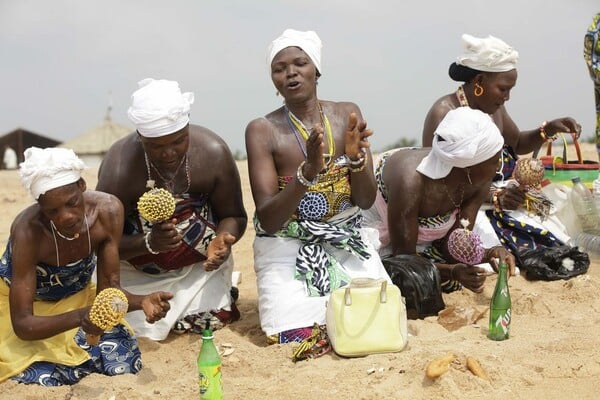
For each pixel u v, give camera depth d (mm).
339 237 6113
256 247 6273
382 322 5449
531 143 8250
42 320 5000
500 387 4863
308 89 6066
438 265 6629
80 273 5363
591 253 7996
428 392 4777
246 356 5562
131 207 6027
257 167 6090
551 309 6430
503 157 7789
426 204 6648
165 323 6070
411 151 6863
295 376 5113
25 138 41344
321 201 6109
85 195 5211
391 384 4898
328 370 5188
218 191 6164
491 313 5723
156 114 5402
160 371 5457
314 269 6043
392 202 6652
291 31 6105
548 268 7090
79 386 5086
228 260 6461
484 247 7273
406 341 5496
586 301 6574
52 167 4742
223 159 6082
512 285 7008
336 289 5730
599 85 8477
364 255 6219
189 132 6035
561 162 8477
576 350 5422
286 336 5840
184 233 6078
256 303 7203
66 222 4883
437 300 6242
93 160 40031
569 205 8211
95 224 5199
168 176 5938
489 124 6395
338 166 6105
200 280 6254
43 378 5180
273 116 6246
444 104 7465
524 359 5273
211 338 4766
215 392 4742
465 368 4973
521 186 7410
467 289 6836
